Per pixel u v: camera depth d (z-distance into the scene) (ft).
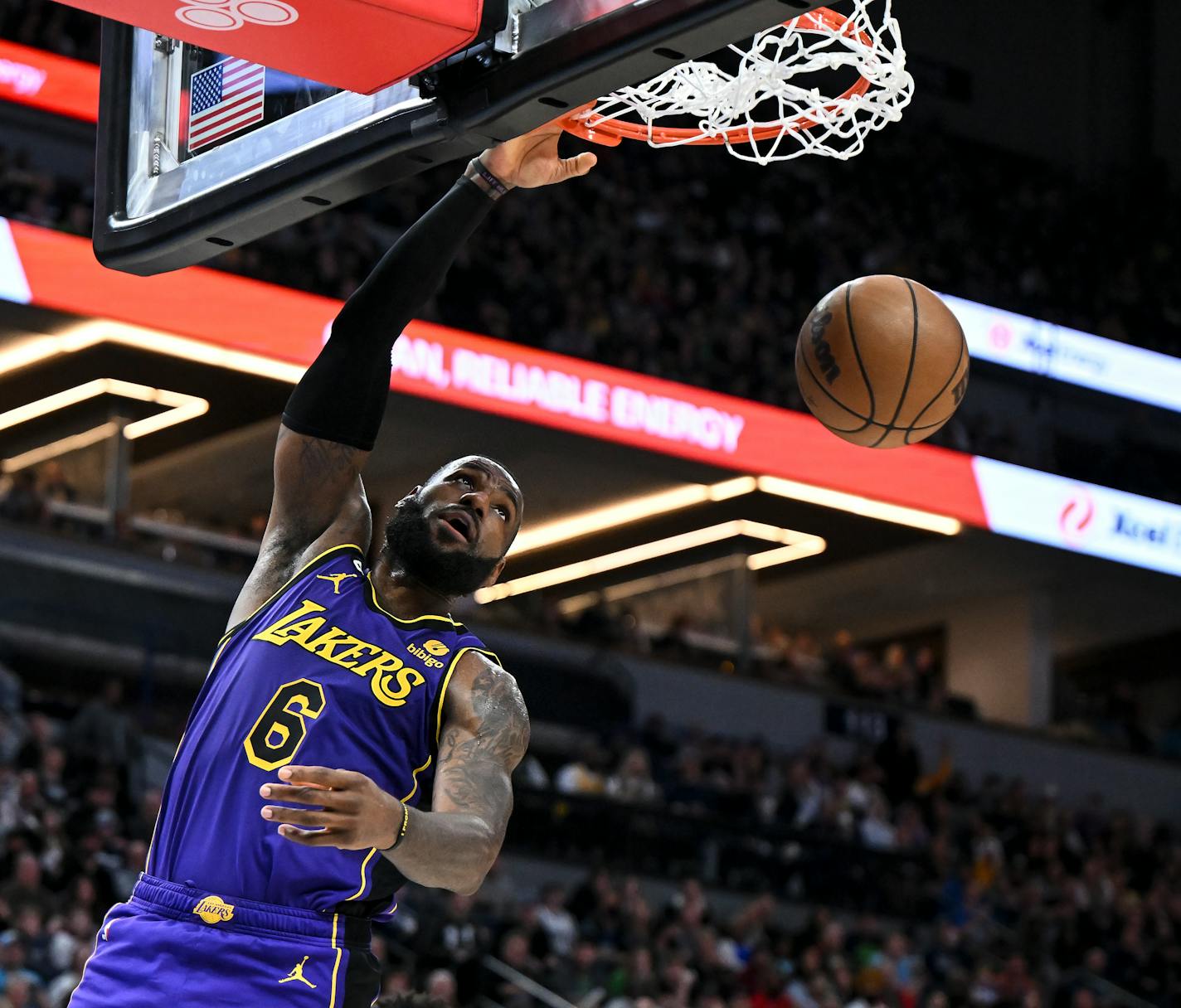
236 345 53.88
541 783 50.62
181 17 8.86
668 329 64.23
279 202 9.98
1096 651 85.61
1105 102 85.15
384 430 61.41
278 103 10.14
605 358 60.90
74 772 43.01
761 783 57.82
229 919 8.89
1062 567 73.15
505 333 59.06
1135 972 54.08
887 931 52.90
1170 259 81.30
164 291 53.16
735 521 69.77
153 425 63.67
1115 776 72.23
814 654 72.54
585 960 41.52
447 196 10.32
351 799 7.68
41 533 52.65
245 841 9.00
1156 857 65.00
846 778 62.18
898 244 74.84
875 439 10.73
